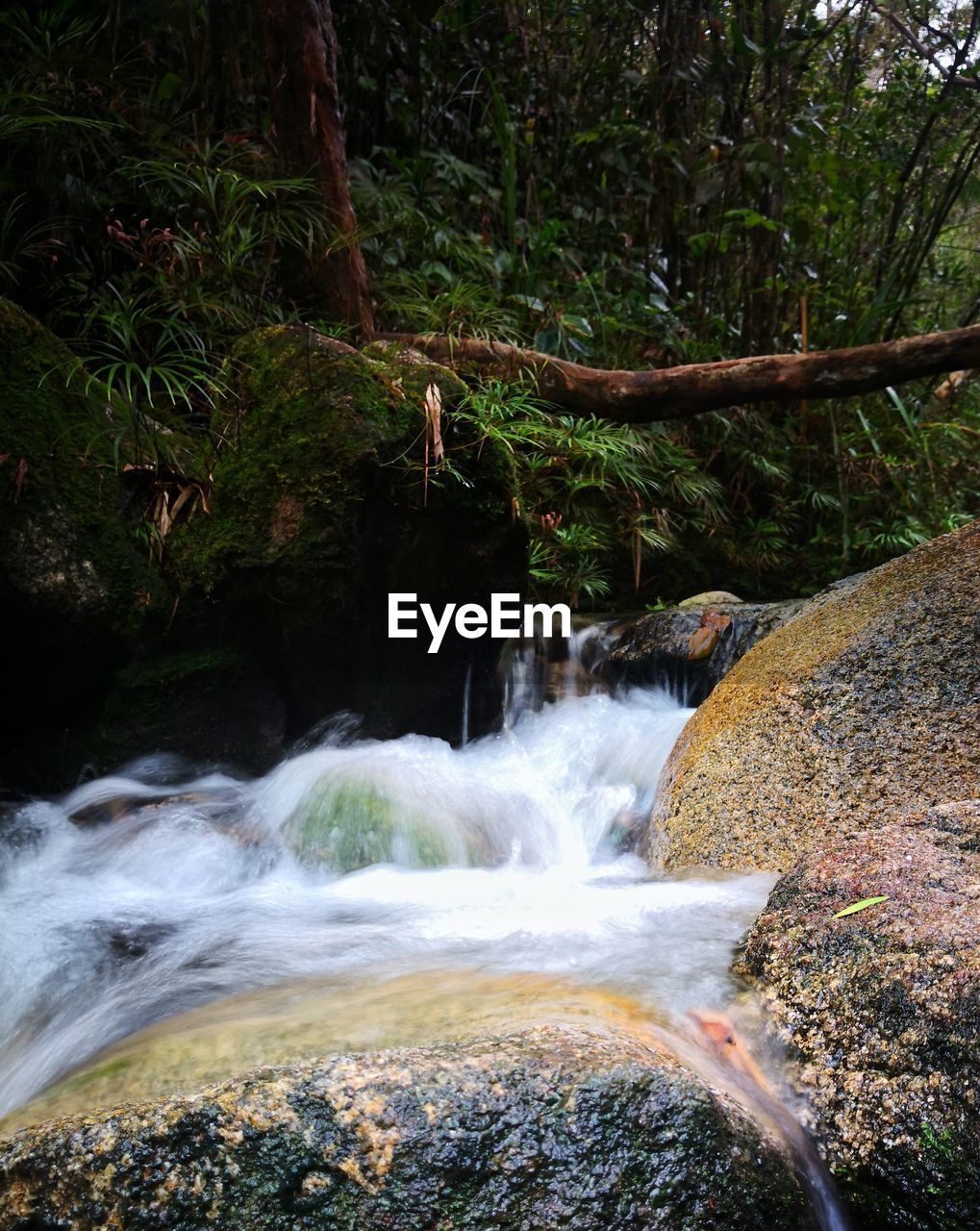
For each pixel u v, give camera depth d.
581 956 2.00
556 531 5.46
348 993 1.87
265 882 2.88
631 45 7.77
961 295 8.77
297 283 4.96
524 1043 1.49
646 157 7.43
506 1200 1.32
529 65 7.69
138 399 4.07
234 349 3.87
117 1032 1.96
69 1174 1.36
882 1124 1.52
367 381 3.53
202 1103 1.40
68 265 4.69
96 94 4.77
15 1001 2.18
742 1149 1.41
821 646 2.99
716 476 6.92
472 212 7.10
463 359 5.20
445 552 3.71
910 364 4.92
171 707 3.50
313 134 4.84
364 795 3.14
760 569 6.50
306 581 3.46
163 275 4.28
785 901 1.93
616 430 5.77
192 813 3.15
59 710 3.44
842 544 6.69
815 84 8.16
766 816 2.69
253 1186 1.33
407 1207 1.31
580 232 7.41
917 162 8.05
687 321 7.29
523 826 3.27
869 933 1.73
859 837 2.09
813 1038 1.67
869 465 7.08
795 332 7.49
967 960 1.59
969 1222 1.42
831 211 7.31
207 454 3.78
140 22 5.70
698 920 2.19
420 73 7.14
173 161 4.82
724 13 7.37
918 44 7.36
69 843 3.06
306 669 3.64
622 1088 1.41
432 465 3.54
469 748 3.95
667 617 4.82
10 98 4.39
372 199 5.94
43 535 3.30
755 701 2.96
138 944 2.39
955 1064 1.50
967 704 2.64
